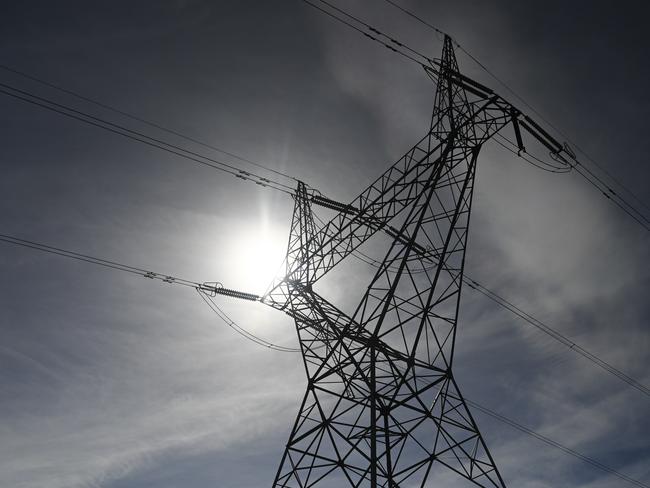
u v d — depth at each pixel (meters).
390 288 27.20
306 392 28.05
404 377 26.34
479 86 30.48
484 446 25.70
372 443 24.61
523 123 30.47
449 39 32.34
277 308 32.72
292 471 26.22
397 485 24.73
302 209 34.81
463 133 29.83
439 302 27.80
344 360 27.62
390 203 30.14
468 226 28.81
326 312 30.97
